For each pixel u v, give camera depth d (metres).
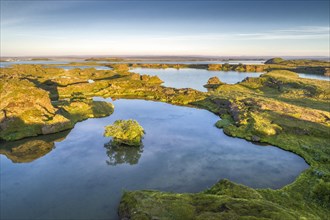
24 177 68.25
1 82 108.12
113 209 54.66
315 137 92.44
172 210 47.25
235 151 84.44
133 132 87.88
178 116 124.56
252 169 72.44
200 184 64.75
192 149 85.94
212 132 102.00
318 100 148.25
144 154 82.12
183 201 50.62
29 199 58.47
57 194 60.47
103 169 72.56
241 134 96.38
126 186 63.84
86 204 56.50
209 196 52.00
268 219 41.34
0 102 98.50
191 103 152.25
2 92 101.56
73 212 53.72
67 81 197.38
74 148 86.50
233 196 52.62
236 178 67.69
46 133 97.12
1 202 57.28
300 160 77.94
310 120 106.25
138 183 65.19
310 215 47.78
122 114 126.62
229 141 92.75
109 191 61.59
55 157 79.88
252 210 44.91
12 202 57.31
